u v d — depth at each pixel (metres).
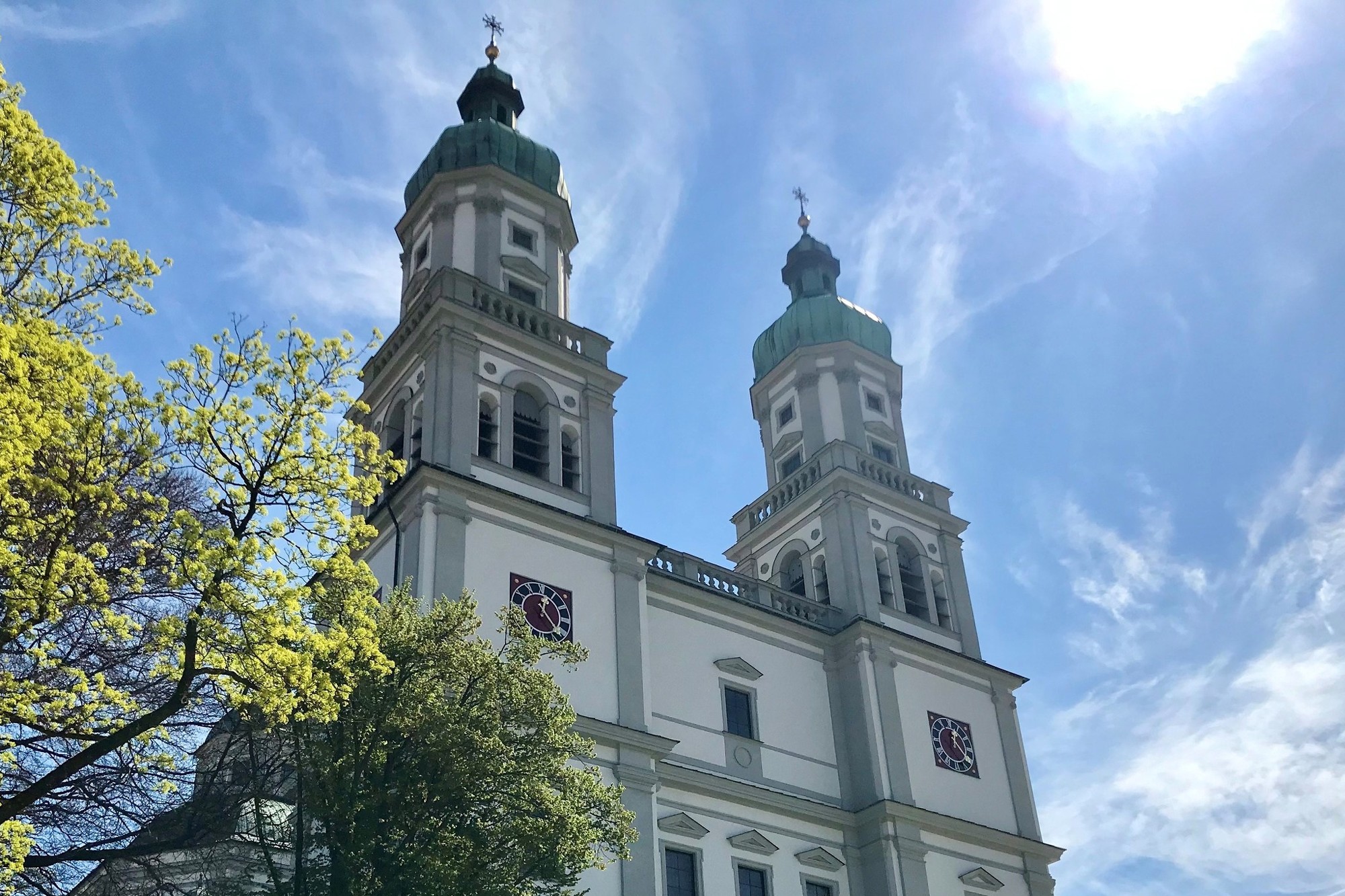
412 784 22.36
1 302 18.08
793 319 56.00
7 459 15.99
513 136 47.03
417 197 46.56
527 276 44.12
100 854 19.89
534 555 36.69
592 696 35.50
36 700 17.86
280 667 18.17
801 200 62.72
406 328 41.81
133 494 19.44
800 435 53.03
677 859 36.19
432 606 29.86
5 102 17.91
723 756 39.09
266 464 18.64
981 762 45.19
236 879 22.66
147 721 17.19
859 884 39.91
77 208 18.36
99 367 17.58
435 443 37.00
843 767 42.16
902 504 49.97
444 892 21.22
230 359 18.88
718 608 42.06
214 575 17.52
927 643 45.81
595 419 41.59
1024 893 43.25
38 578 17.17
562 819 22.78
